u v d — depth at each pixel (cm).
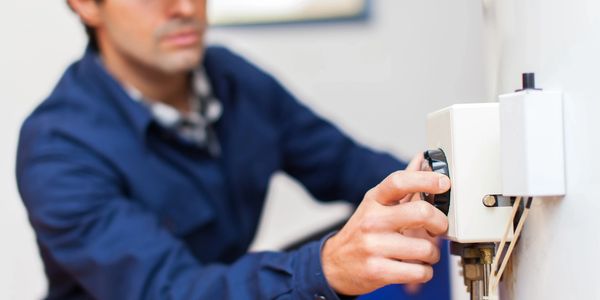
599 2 44
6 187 177
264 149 143
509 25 59
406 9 189
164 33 122
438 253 62
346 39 192
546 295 53
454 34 187
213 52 145
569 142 48
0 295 177
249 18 195
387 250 61
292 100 151
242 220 139
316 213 198
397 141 192
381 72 192
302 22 193
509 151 49
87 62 125
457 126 54
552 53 50
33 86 179
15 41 178
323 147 150
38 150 112
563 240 49
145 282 96
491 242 56
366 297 128
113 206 110
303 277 71
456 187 54
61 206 107
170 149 126
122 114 121
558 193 48
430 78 189
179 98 137
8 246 177
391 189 59
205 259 131
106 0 121
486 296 57
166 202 123
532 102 48
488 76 69
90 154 115
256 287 78
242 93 143
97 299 106
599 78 44
